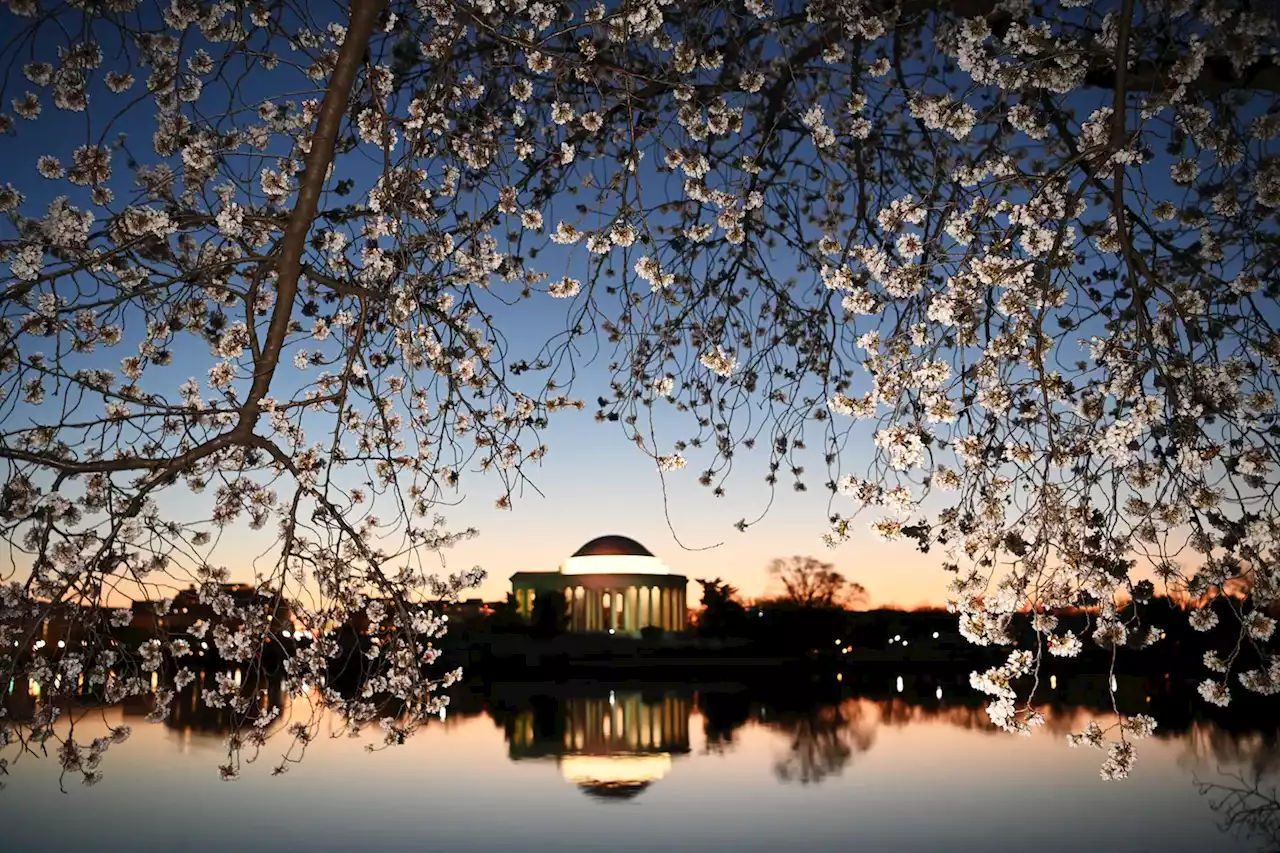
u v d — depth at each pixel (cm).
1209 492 556
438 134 796
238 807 2575
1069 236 645
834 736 3903
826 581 9625
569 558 13425
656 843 2242
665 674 7712
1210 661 580
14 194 652
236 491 750
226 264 661
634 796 2764
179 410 632
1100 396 619
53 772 2980
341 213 768
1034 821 2380
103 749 688
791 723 4384
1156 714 4206
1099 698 4788
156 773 3016
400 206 712
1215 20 588
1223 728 3791
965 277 647
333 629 734
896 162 903
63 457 695
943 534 626
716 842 2252
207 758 3272
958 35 714
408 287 738
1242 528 548
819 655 8712
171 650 713
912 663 8625
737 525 809
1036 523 564
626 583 13062
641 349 830
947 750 3478
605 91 796
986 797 2680
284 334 669
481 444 823
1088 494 590
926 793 2748
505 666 8038
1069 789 2755
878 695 5828
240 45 680
